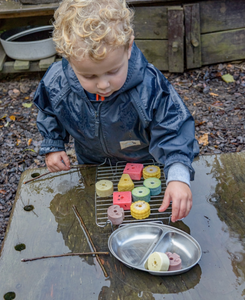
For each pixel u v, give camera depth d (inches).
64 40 37.4
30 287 41.4
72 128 57.2
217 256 43.0
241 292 38.7
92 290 40.4
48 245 46.8
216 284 39.7
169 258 42.3
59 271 43.1
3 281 42.4
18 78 148.6
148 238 46.4
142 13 129.0
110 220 48.4
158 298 38.8
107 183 54.9
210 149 102.5
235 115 115.4
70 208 52.8
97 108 51.7
